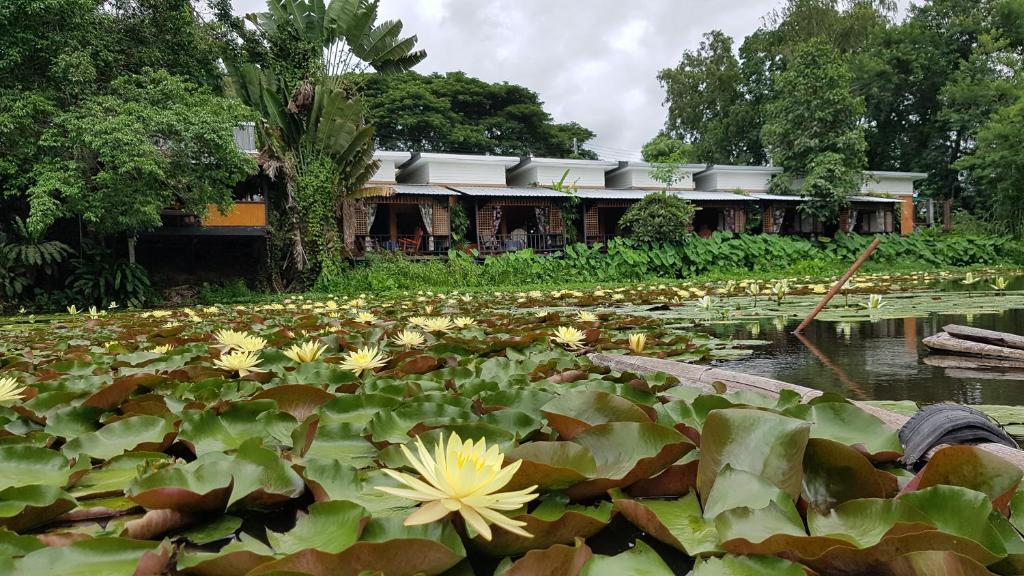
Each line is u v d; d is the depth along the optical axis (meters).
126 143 9.31
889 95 26.44
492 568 0.92
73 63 9.70
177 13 11.91
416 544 0.81
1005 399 2.27
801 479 1.02
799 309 6.75
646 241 18.20
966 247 21.69
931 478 1.03
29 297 10.87
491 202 18.42
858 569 0.83
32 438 1.59
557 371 2.45
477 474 0.82
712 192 22.28
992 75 24.89
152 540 1.03
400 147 26.20
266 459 1.18
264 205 13.32
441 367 2.78
